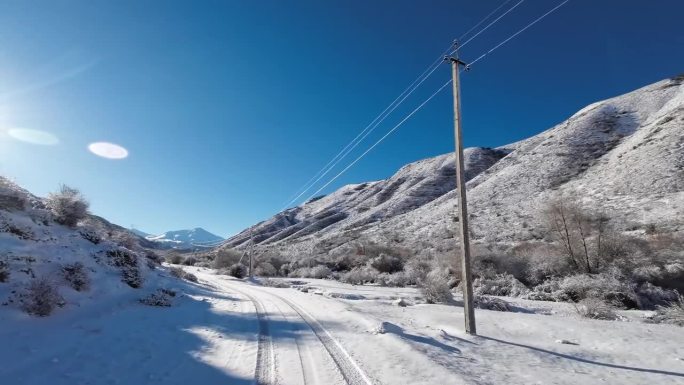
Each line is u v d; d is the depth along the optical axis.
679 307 15.59
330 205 147.12
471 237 48.41
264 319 11.61
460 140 11.29
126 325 9.45
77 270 11.51
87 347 7.21
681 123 59.28
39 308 8.70
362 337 9.18
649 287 22.89
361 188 160.88
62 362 6.25
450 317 13.61
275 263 52.09
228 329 9.94
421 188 105.25
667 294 21.91
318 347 8.15
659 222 35.53
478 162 117.62
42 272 10.50
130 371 6.23
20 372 5.60
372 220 91.56
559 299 23.27
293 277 42.22
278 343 8.46
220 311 13.03
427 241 52.28
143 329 9.24
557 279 27.45
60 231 13.67
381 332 9.58
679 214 36.41
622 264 26.16
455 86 11.48
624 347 9.92
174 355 7.32
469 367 7.25
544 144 82.81
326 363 7.00
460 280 28.86
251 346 8.16
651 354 9.26
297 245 80.38
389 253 45.72
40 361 6.14
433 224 62.84
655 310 19.22
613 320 14.99
